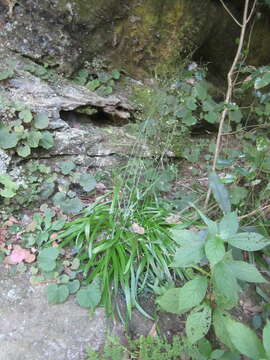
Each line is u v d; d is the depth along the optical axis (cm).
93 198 106
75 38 123
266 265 94
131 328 80
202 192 113
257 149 93
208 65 150
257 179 97
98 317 80
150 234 93
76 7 118
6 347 73
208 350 72
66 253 90
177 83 126
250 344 56
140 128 118
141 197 101
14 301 81
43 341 75
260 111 129
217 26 140
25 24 116
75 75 127
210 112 126
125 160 116
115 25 128
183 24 133
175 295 71
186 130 130
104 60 131
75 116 119
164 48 136
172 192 113
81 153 111
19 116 99
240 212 99
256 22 147
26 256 88
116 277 83
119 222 95
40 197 100
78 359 74
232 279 61
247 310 88
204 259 74
